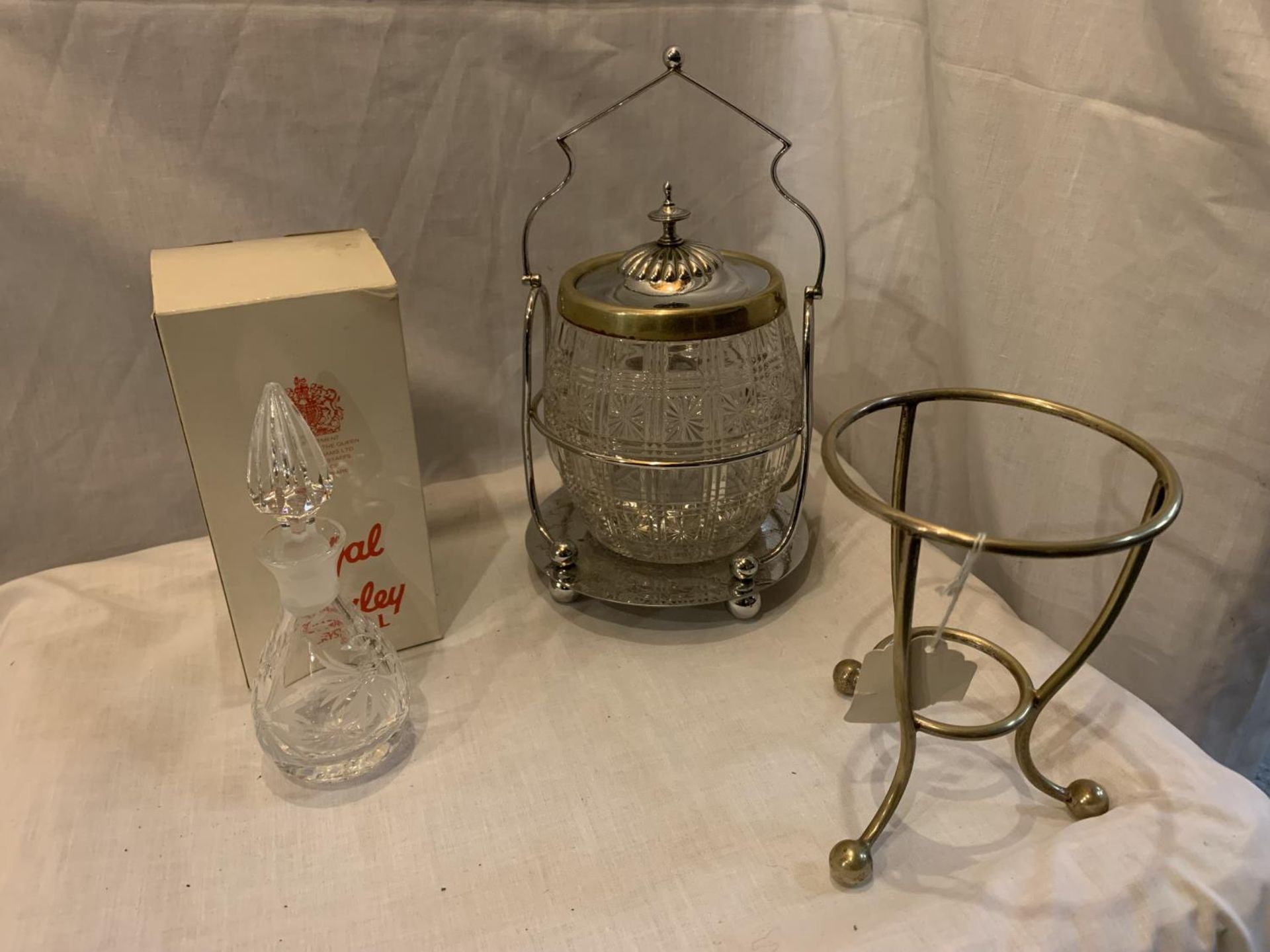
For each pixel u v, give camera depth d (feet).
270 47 1.80
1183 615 1.75
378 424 1.57
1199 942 1.23
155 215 1.85
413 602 1.75
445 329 2.19
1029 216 1.73
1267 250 1.45
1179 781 1.41
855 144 2.13
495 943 1.23
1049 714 1.57
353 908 1.28
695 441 1.71
